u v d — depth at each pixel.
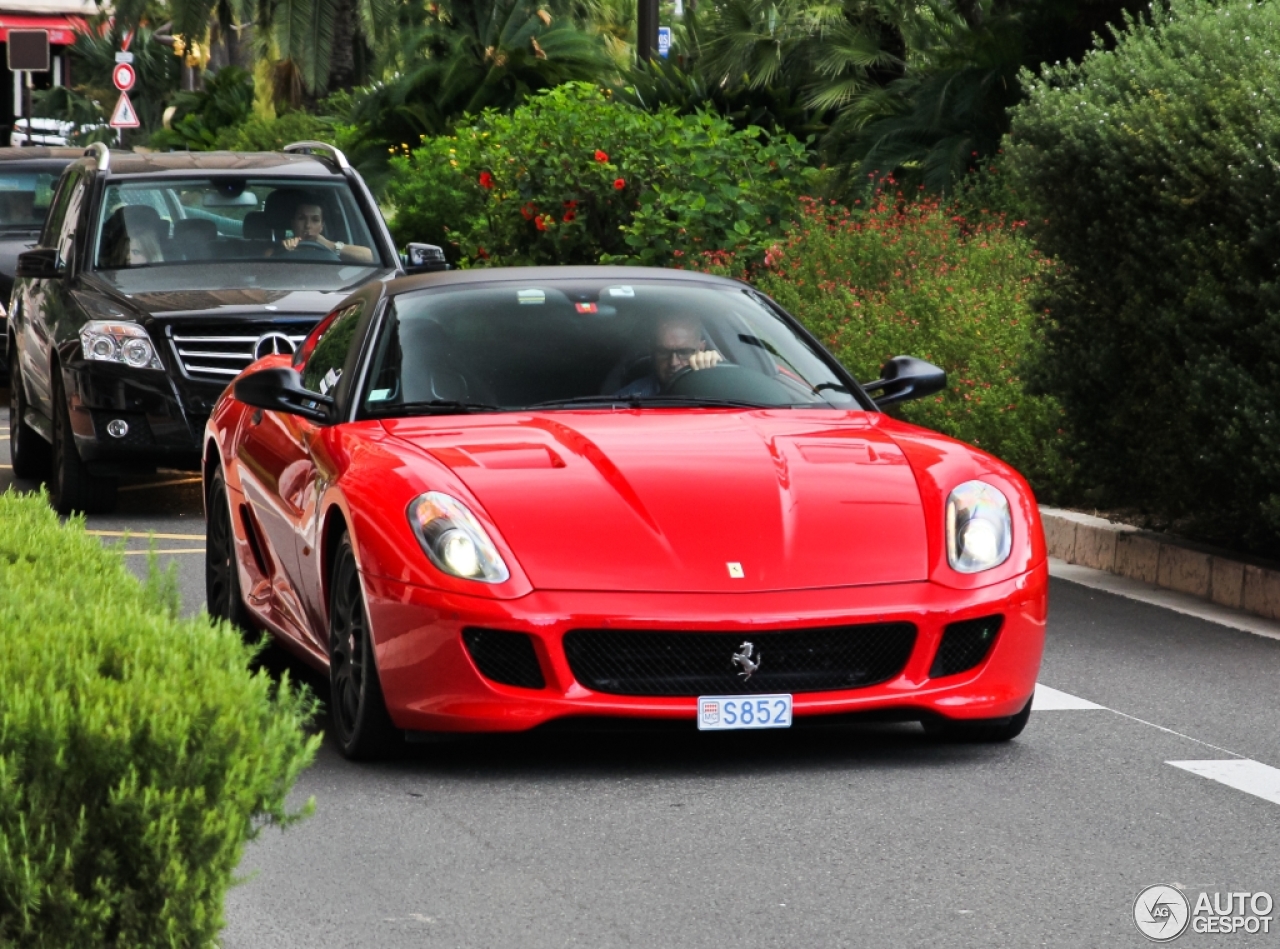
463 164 31.27
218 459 13.20
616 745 10.17
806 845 8.38
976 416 18.14
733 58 40.00
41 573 7.58
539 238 29.81
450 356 11.29
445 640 9.33
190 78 81.44
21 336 21.67
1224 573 14.66
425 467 9.93
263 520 11.79
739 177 29.58
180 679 5.95
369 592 9.58
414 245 21.12
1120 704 11.31
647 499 9.70
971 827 8.67
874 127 33.38
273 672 12.47
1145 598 14.85
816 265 24.34
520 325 11.57
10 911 5.57
